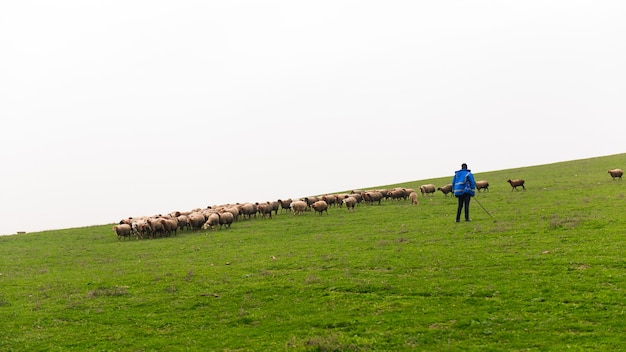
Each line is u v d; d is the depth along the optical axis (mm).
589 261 22156
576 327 15375
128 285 26203
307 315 19000
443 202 49250
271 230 42250
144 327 19406
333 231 39281
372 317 18062
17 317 21578
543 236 28625
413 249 28844
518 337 15117
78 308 22516
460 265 24094
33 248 43188
